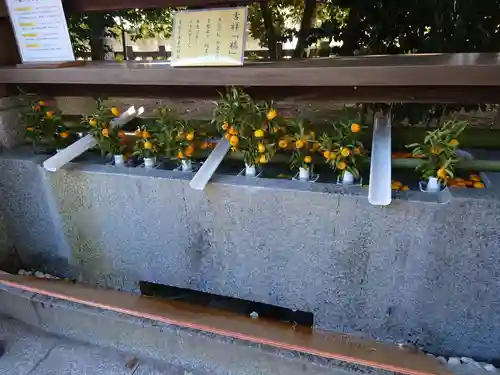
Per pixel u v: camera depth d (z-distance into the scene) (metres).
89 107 2.50
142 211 1.97
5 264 2.44
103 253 2.20
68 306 2.06
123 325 1.96
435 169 1.54
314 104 1.88
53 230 2.28
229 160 2.03
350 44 2.25
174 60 1.74
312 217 1.64
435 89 1.64
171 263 2.06
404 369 1.54
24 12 1.90
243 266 1.90
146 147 1.92
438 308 1.64
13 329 2.22
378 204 1.43
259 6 2.57
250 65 1.67
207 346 1.80
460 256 1.50
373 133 1.73
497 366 1.67
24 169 2.13
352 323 1.82
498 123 1.84
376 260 1.63
